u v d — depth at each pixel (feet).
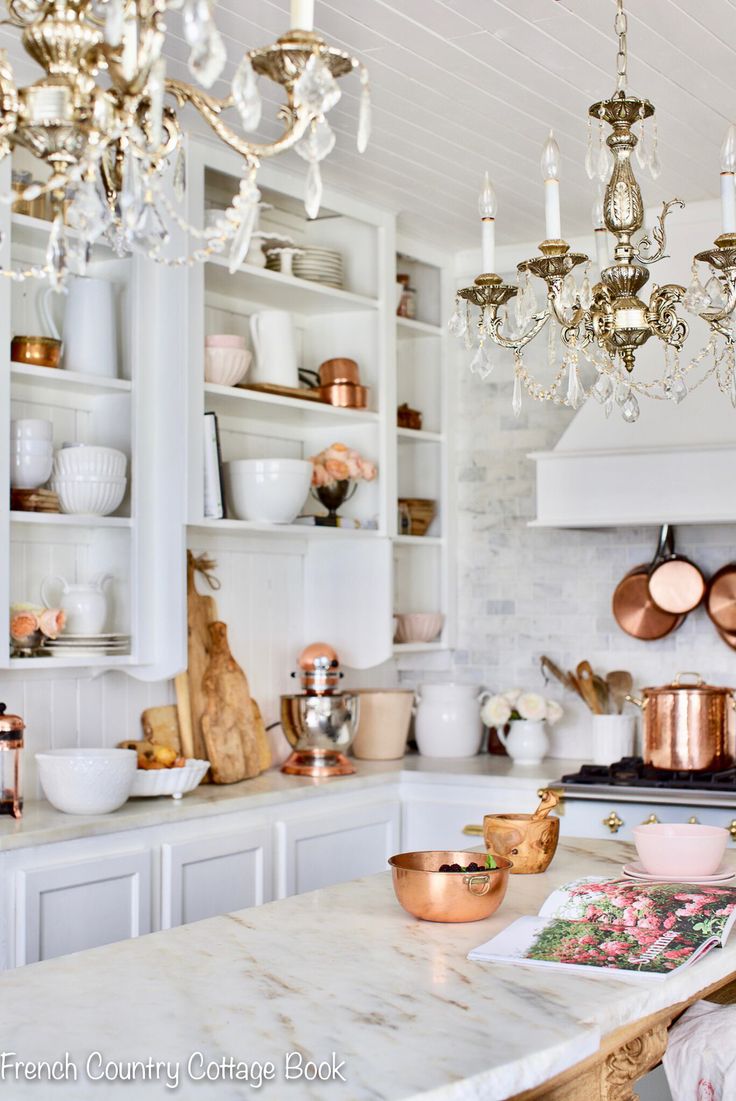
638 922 6.78
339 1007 5.55
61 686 11.96
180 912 11.39
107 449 11.32
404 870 7.15
